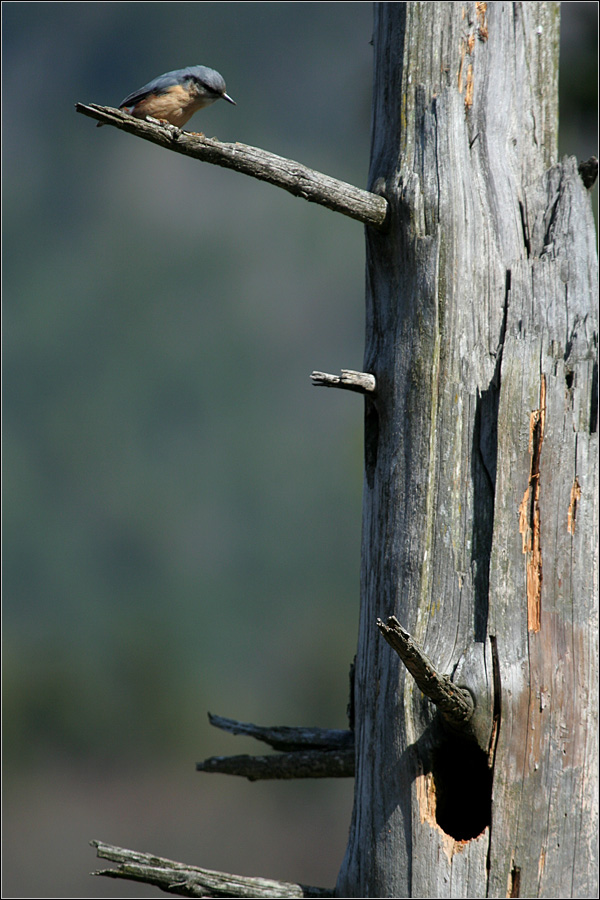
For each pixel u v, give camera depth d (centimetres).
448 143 1488
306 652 7550
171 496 8288
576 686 1382
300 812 7075
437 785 1364
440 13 1552
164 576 8112
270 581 7981
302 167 1428
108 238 9150
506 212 1507
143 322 8844
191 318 8844
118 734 7544
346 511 7912
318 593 7869
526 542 1395
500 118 1548
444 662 1364
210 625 7931
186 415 8569
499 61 1562
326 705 7294
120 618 8038
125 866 1426
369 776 1420
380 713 1414
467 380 1443
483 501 1422
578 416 1433
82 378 8756
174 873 1417
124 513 8325
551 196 1539
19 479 8375
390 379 1482
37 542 8262
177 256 9075
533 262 1480
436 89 1538
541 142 1588
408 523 1435
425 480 1430
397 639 1181
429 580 1413
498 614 1369
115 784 7325
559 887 1336
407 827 1352
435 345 1444
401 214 1484
